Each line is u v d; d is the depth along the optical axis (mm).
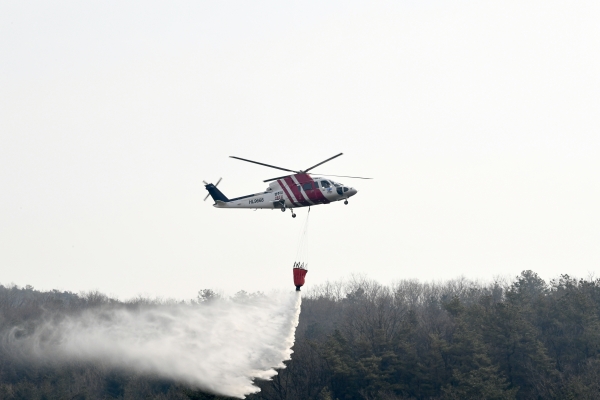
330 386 113375
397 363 114000
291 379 114688
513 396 98625
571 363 110438
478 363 106438
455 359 112125
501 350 111062
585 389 94250
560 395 96438
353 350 119750
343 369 109375
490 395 96938
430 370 111375
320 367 115812
